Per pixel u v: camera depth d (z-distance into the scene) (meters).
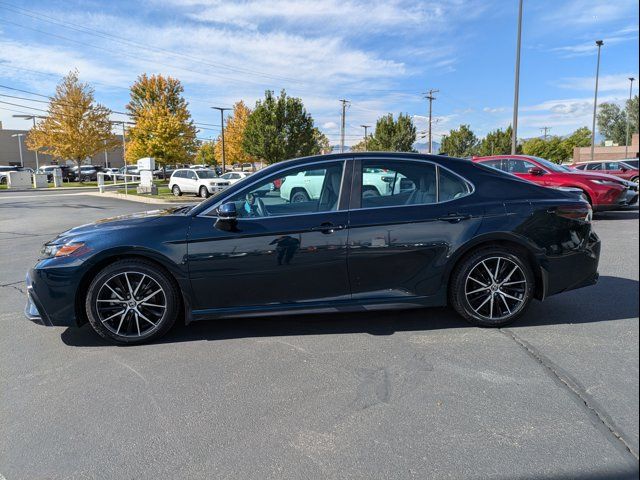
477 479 2.24
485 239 4.06
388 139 47.50
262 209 4.14
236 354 3.77
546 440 2.52
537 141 73.25
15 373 3.52
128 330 4.04
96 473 2.37
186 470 2.38
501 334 4.04
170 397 3.10
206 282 3.97
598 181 11.07
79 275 3.89
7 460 2.49
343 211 4.08
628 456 2.37
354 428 2.69
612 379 3.18
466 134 59.44
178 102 41.91
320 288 4.07
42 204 20.81
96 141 39.75
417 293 4.13
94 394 3.17
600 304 4.78
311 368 3.48
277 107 35.97
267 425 2.75
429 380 3.24
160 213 4.46
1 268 7.42
